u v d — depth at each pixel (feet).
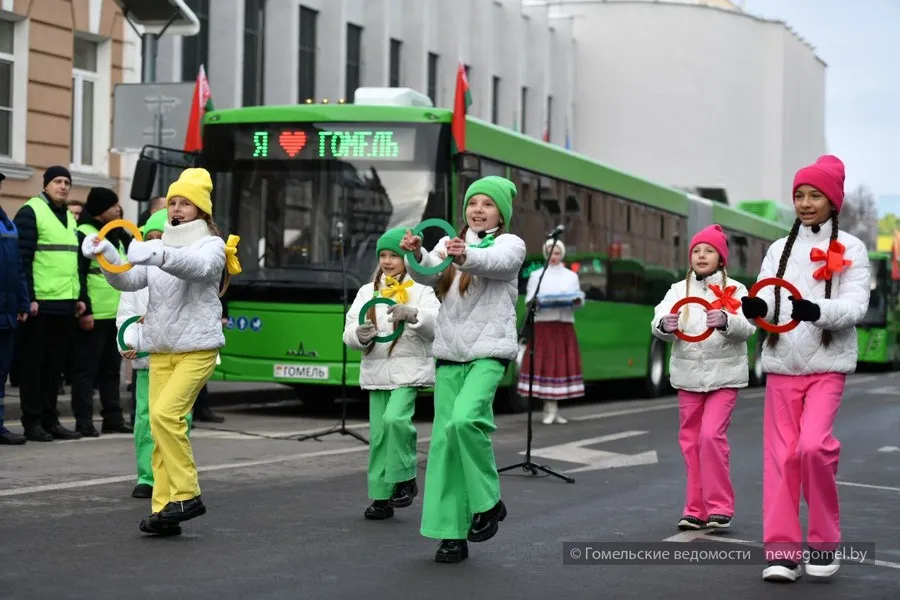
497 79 153.28
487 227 27.53
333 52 118.21
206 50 103.81
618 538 30.81
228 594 23.90
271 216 58.95
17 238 44.06
